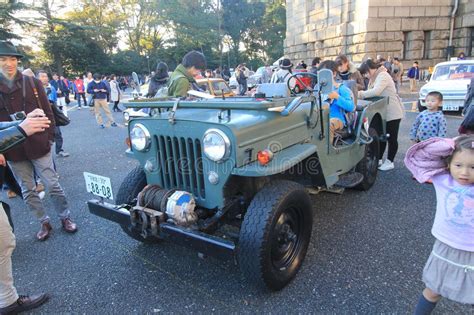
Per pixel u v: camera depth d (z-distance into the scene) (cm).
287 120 286
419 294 261
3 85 338
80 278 299
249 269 248
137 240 345
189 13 5025
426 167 206
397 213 402
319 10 2431
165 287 282
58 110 461
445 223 199
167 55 4931
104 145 853
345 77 598
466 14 2023
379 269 293
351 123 423
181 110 295
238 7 5612
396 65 1714
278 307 253
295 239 282
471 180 189
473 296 193
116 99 1641
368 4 1981
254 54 6088
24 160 349
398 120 541
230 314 248
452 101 1041
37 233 382
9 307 253
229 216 271
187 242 244
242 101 266
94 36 4397
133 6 4756
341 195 463
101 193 295
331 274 289
